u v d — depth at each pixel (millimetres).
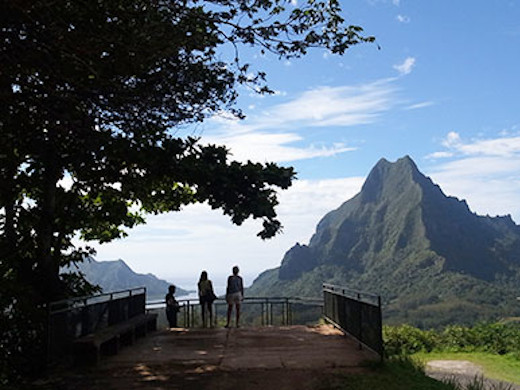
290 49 8070
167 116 9516
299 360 9062
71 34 6523
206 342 11523
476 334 15758
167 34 7305
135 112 8961
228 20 7840
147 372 8297
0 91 7223
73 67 7012
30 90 7605
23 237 12086
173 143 12047
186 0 7695
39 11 6164
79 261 13320
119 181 12867
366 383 7324
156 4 7129
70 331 9086
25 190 13742
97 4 6566
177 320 15930
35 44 6559
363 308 9695
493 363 13375
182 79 9117
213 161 13539
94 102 8289
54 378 7980
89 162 11844
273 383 7453
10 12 6039
